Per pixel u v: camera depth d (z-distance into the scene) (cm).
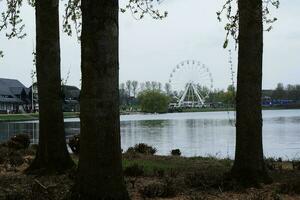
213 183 995
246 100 1024
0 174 1199
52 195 838
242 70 1025
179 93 13812
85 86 775
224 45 1211
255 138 1023
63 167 1186
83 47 778
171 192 925
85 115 773
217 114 11888
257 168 1020
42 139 1194
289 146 2881
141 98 13062
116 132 778
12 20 1493
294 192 951
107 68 767
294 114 10788
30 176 1146
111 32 768
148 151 2122
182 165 1504
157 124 6444
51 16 1184
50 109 1187
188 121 7462
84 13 774
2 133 4631
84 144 777
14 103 12862
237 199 885
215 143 3192
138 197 913
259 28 1020
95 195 762
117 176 777
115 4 772
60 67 1212
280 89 12788
